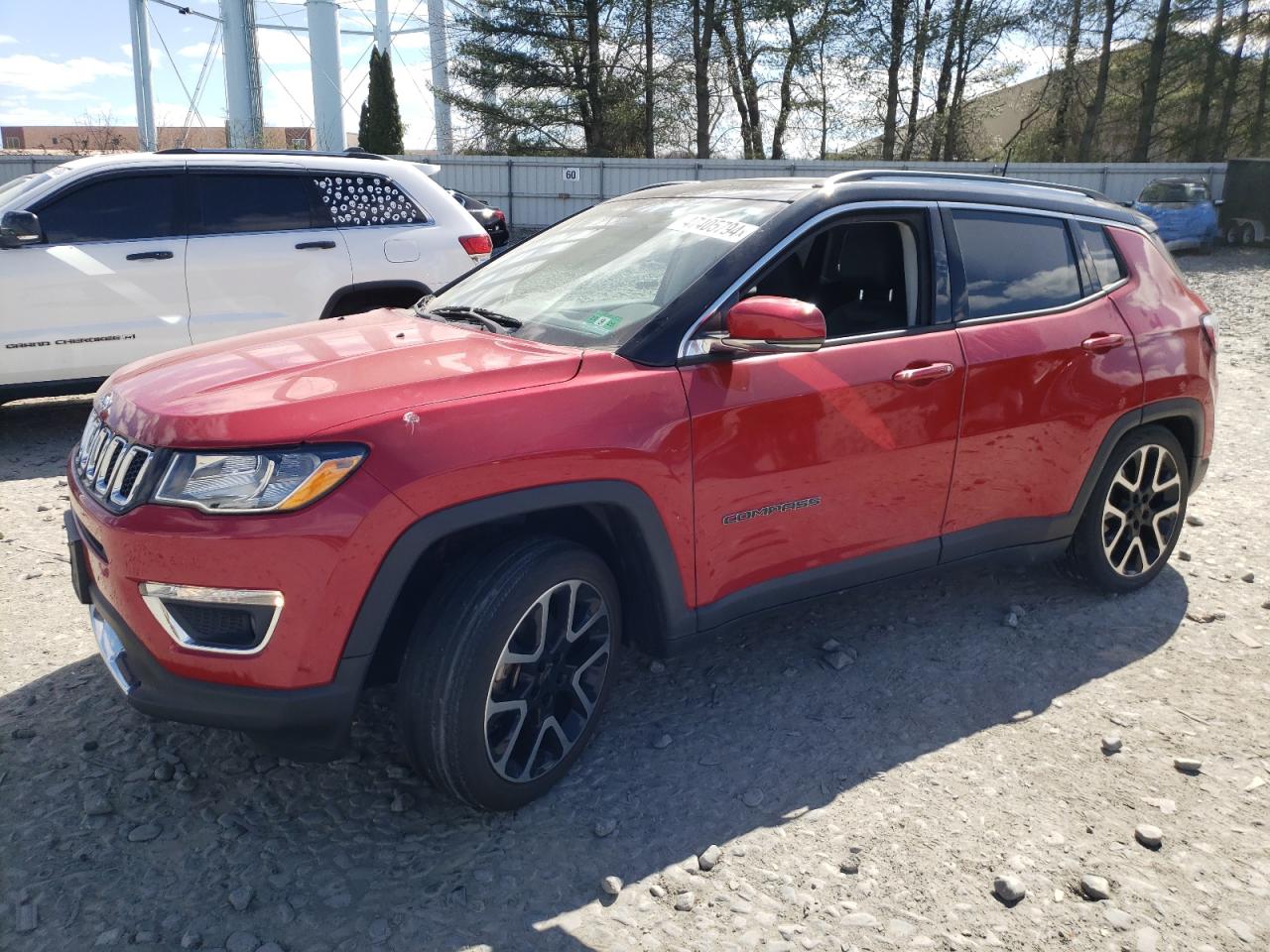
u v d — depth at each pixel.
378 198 7.05
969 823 2.71
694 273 3.03
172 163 6.45
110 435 2.64
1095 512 3.96
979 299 3.54
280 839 2.60
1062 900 2.43
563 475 2.55
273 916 2.32
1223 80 37.25
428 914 2.34
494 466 2.44
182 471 2.34
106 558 2.47
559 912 2.36
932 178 3.59
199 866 2.50
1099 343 3.77
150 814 2.69
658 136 37.53
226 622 2.33
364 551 2.31
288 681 2.33
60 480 5.66
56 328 6.12
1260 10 35.69
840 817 2.73
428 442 2.38
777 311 2.71
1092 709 3.32
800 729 3.17
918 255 3.41
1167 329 4.05
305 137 45.88
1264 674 3.58
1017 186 3.86
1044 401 3.61
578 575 2.68
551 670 2.70
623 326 2.92
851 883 2.47
